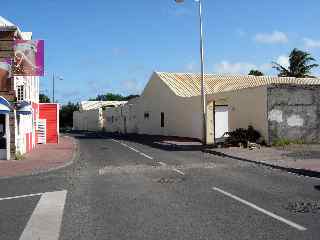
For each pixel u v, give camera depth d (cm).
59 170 1886
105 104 9844
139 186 1317
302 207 945
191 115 4100
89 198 1124
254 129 2902
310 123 2852
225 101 3288
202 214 895
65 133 7550
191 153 2614
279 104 2786
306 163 1784
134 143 3825
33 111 3394
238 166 1844
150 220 853
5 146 2305
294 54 6347
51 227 817
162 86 5022
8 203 1095
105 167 1930
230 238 709
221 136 3356
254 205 975
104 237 736
